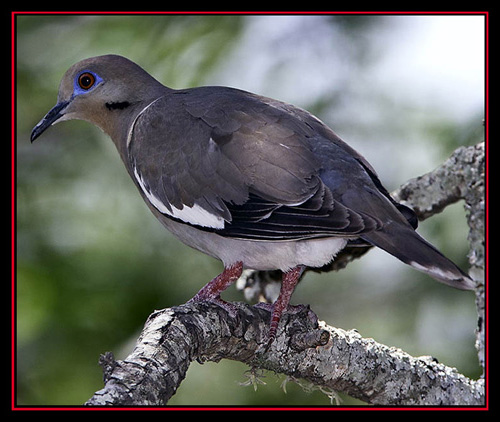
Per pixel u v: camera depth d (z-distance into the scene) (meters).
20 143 12.68
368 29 12.61
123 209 12.51
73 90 10.55
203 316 7.54
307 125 8.68
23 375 11.62
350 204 8.01
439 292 12.82
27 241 11.93
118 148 10.52
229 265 8.70
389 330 13.08
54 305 11.62
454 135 12.37
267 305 8.19
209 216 8.52
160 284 12.03
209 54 12.58
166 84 12.50
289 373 8.03
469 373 12.29
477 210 9.11
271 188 8.20
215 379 12.50
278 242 8.30
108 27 12.70
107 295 11.80
